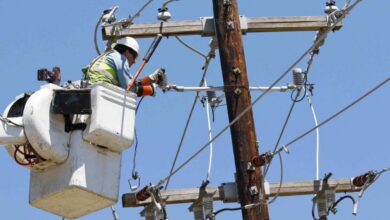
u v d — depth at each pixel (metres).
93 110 15.45
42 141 15.24
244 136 17.17
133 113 15.73
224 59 17.50
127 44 16.69
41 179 15.69
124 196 17.53
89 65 16.08
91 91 15.50
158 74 16.62
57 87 15.69
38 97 15.35
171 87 17.25
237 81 17.39
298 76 18.05
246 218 16.97
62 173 15.46
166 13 17.67
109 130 15.45
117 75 16.03
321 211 17.59
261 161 16.86
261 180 17.06
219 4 17.73
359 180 17.55
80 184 15.35
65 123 15.52
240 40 17.59
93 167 15.51
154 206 17.44
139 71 16.17
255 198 16.97
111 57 16.08
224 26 17.64
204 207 17.33
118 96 15.64
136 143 17.34
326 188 17.58
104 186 15.56
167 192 17.48
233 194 17.34
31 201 15.74
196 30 17.73
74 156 15.42
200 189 17.42
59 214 16.03
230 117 17.30
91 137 15.44
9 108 15.55
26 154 15.61
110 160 15.66
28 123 15.26
